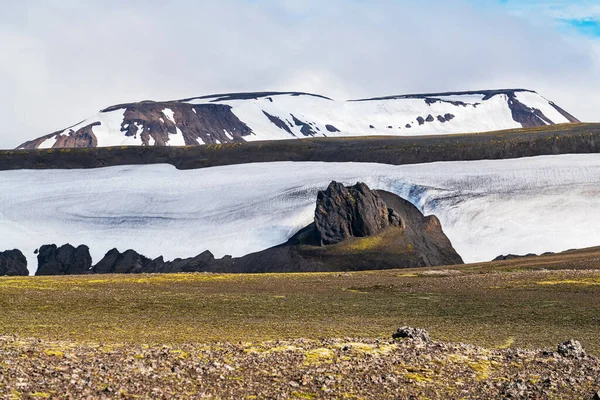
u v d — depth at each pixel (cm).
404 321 6856
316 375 3078
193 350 3512
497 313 7531
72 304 8081
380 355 3509
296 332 5450
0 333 4978
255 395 2781
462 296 9269
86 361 3095
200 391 2775
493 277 11769
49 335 4884
